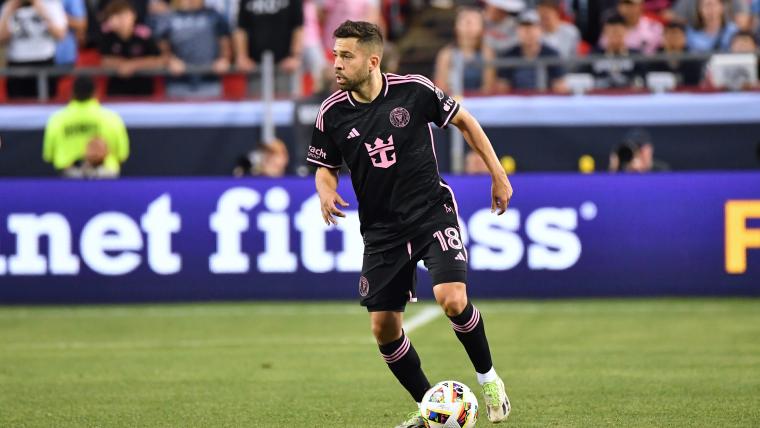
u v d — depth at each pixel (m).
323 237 44.97
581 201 44.69
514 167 51.06
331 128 21.11
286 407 24.50
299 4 53.22
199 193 45.19
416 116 20.91
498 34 56.75
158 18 56.38
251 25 53.09
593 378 27.84
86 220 45.28
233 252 45.16
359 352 33.16
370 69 20.66
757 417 22.50
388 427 22.14
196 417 23.39
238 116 51.75
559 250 44.78
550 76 53.53
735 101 50.62
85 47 56.75
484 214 44.69
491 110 51.03
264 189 45.03
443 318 41.00
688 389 26.00
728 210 44.41
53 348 34.62
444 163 49.53
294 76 52.47
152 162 52.06
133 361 31.86
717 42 56.59
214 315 42.06
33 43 54.81
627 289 44.78
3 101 52.31
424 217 20.80
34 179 45.50
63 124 49.03
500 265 44.78
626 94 51.09
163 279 45.31
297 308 43.72
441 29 59.78
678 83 52.62
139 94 53.56
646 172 44.81
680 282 44.69
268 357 32.34
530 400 24.84
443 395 20.48
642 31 55.56
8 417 23.53
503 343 34.34
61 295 45.41
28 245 45.41
